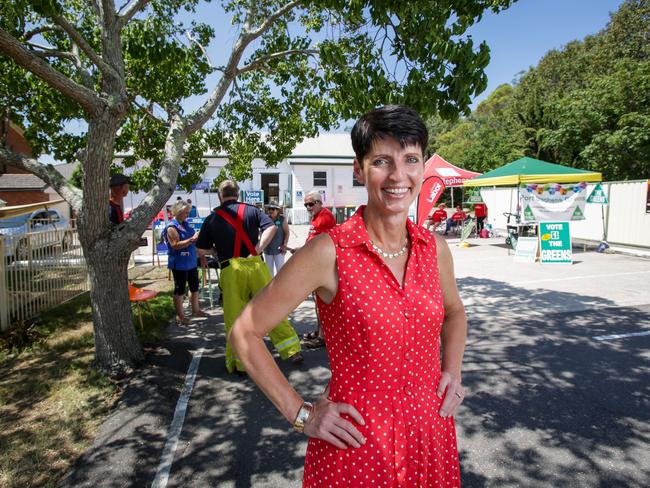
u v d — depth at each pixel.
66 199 4.17
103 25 4.09
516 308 6.74
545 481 2.70
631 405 3.62
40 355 4.76
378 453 1.24
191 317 6.49
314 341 5.16
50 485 2.60
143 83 5.48
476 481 2.71
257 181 25.95
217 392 3.94
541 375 4.25
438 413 1.38
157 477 2.73
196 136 7.35
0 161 4.41
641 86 17.89
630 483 2.67
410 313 1.25
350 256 1.24
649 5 27.83
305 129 7.15
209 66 6.39
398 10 3.72
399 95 3.90
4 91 5.57
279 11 5.10
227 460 2.94
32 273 6.44
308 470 1.36
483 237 16.83
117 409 3.52
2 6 4.29
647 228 12.30
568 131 20.95
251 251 4.29
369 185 1.29
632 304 6.79
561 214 10.92
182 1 6.38
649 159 17.89
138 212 4.24
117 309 4.19
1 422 3.34
